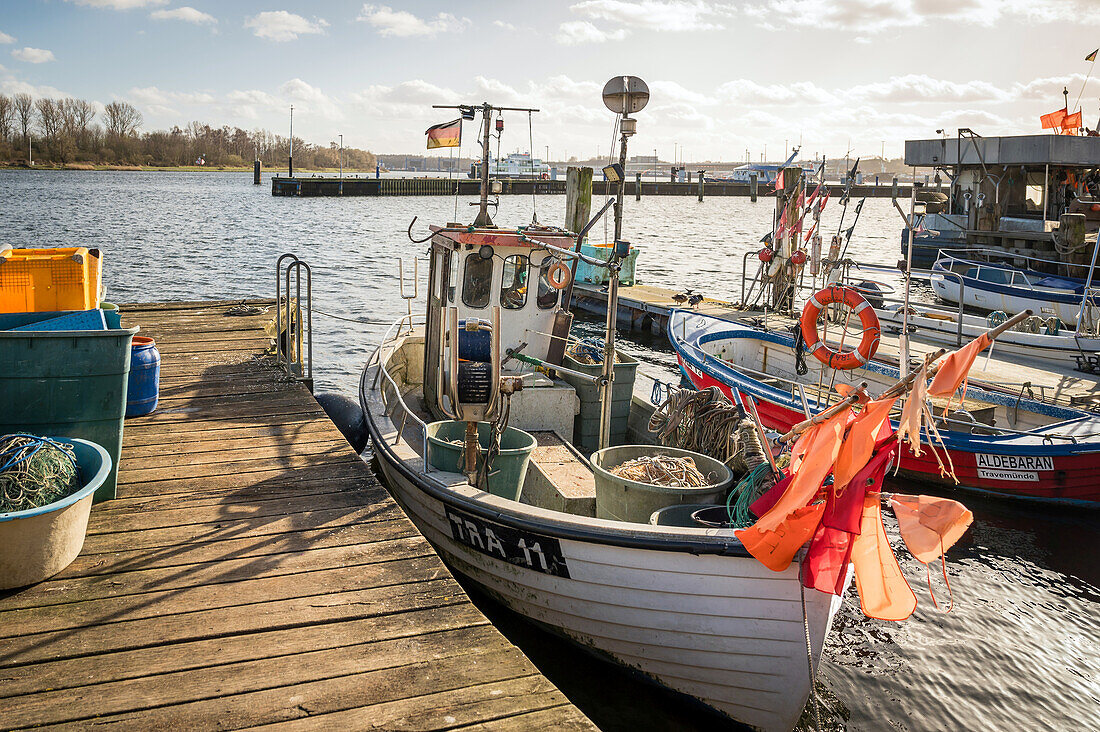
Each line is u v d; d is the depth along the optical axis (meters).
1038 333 13.57
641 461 5.43
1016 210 25.59
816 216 13.98
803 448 4.21
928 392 3.82
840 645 5.86
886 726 4.99
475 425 5.31
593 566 4.63
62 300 5.55
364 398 7.20
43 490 4.02
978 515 8.27
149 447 6.05
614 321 6.39
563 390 7.23
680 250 34.56
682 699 4.85
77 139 135.38
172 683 3.32
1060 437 8.12
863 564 4.09
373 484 5.50
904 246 26.92
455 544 5.53
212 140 162.88
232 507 5.05
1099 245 13.41
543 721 3.20
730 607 4.38
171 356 8.94
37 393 4.80
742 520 4.64
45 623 3.69
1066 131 24.62
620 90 6.46
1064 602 6.57
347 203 63.53
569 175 20.72
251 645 3.62
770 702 4.55
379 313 17.83
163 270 22.89
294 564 4.37
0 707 3.13
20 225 34.97
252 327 10.58
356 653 3.60
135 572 4.20
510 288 7.15
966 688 5.38
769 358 11.83
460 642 3.72
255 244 30.61
